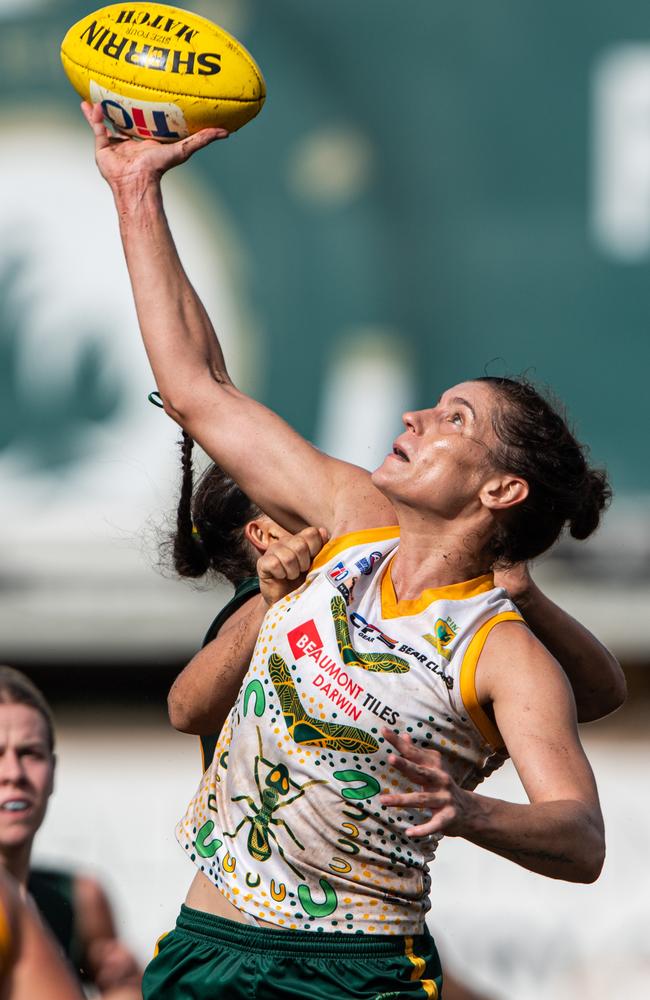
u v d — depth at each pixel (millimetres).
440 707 8656
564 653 10477
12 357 25766
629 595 25703
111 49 10289
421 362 25594
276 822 8828
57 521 25812
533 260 25562
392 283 25641
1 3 26031
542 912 22906
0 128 25938
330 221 25703
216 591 26312
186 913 9305
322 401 25562
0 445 25828
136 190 10070
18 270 25766
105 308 25688
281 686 8883
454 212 25703
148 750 25984
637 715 26422
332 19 25750
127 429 25656
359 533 9344
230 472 9789
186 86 10141
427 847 9000
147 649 26453
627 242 25500
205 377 9820
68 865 21734
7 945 7250
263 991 8711
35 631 26125
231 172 25766
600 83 25562
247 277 25719
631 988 22453
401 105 25797
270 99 25750
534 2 25656
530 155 25688
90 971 13344
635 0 25469
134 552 26062
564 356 25562
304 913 8750
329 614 8914
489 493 9141
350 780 8656
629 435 25469
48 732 13031
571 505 9414
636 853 23953
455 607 8930
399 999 8719
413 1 25734
